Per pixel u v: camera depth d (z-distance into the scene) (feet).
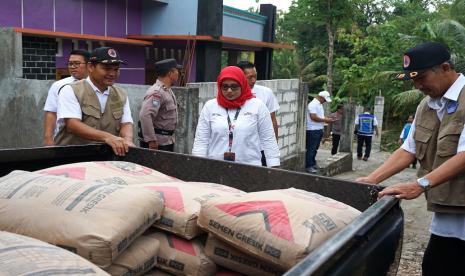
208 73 34.04
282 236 5.64
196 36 32.40
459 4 61.82
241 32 39.50
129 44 34.40
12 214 5.74
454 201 8.84
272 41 43.39
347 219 6.22
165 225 6.40
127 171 7.98
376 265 5.87
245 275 6.18
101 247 5.20
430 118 9.32
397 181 33.47
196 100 17.95
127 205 5.73
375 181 9.47
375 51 73.56
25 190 6.02
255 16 40.93
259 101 12.13
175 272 6.25
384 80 67.77
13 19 27.04
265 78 43.57
